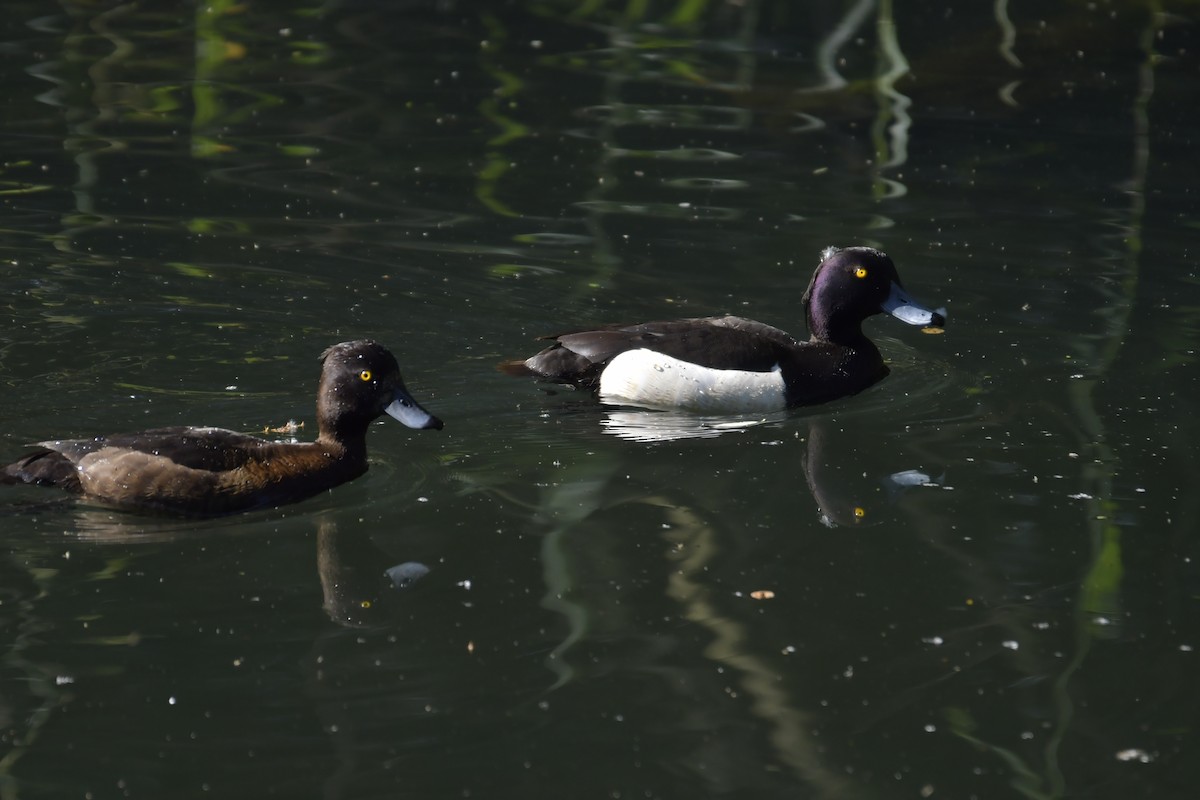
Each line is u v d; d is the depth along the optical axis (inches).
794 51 901.8
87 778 297.6
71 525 399.9
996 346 551.8
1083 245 642.2
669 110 807.1
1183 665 348.2
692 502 432.1
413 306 569.3
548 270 606.9
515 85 839.7
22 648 341.4
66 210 646.5
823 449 475.5
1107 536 410.3
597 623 361.1
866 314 539.8
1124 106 818.2
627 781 301.4
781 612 369.4
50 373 494.9
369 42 912.9
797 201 687.7
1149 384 514.6
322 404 435.5
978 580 386.9
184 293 567.5
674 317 567.5
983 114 810.8
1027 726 325.1
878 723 325.1
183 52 880.3
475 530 409.1
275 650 344.5
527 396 508.1
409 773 301.9
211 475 410.0
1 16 935.0
